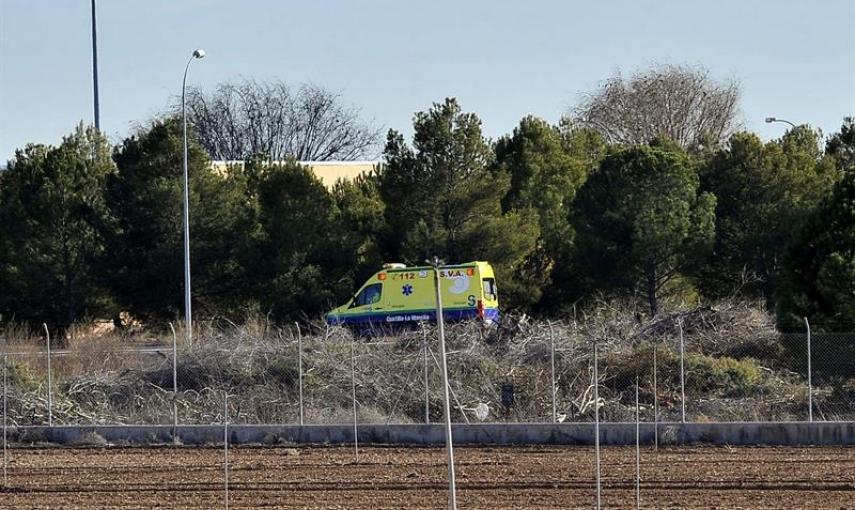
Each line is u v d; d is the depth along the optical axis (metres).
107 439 94.81
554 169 185.88
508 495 71.94
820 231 114.38
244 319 158.75
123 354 118.25
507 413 101.06
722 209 158.38
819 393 102.25
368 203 173.12
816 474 77.38
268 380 107.94
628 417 99.12
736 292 145.00
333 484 76.06
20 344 132.12
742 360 109.12
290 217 162.75
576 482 75.56
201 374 109.38
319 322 147.12
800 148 167.25
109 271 161.62
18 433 95.25
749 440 89.75
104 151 188.25
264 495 73.00
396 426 92.44
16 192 167.25
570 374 106.88
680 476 77.06
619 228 153.12
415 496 72.06
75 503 71.69
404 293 142.12
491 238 156.00
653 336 117.19
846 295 108.88
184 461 85.69
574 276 161.00
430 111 160.00
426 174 157.50
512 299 156.25
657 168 152.38
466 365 107.50
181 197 161.88
